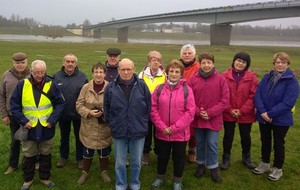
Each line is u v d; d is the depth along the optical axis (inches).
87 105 211.9
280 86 219.9
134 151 200.7
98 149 213.0
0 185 211.5
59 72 230.1
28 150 203.2
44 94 199.2
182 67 206.7
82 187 214.5
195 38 5477.4
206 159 231.3
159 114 207.0
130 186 210.1
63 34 5162.4
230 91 237.3
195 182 227.0
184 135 205.9
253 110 238.8
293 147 302.4
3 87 215.9
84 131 213.6
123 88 194.7
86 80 234.2
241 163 260.5
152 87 232.2
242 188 221.1
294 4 1806.1
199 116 221.1
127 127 193.2
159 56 232.2
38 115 198.8
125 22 3796.8
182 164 208.7
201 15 2780.5
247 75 235.8
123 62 191.5
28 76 213.8
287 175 240.2
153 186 214.8
